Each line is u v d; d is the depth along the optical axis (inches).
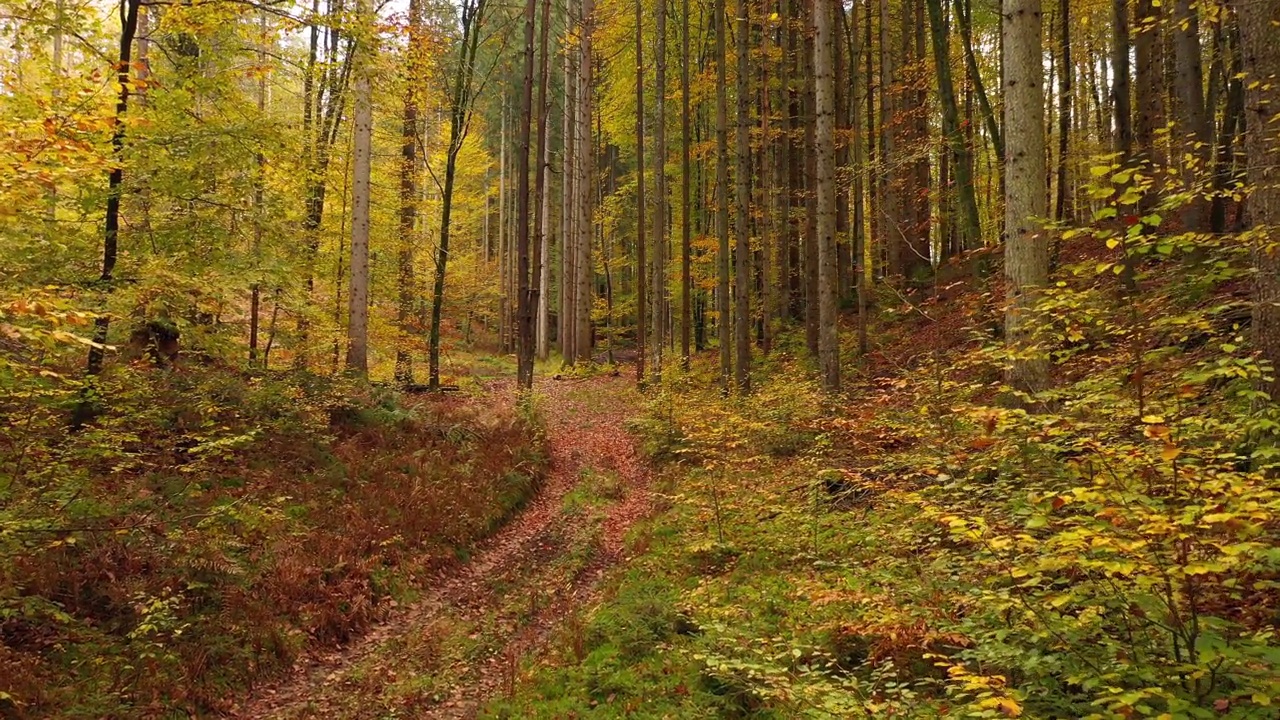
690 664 215.5
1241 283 313.1
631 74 936.3
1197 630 113.8
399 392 588.7
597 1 896.9
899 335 657.0
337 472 394.0
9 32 302.2
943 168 768.9
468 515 398.6
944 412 301.4
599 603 289.3
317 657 265.3
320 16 368.5
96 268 329.1
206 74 401.7
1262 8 193.9
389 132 755.4
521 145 668.1
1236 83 495.2
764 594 251.8
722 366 640.4
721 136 638.5
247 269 390.6
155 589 252.7
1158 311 193.2
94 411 325.7
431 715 227.6
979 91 596.1
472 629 291.4
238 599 265.3
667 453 540.7
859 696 165.2
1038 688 142.2
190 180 359.6
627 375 1013.2
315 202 621.9
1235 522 102.7
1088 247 594.6
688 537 339.6
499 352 1492.4
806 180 724.7
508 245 1594.5
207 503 316.5
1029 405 245.4
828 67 467.8
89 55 335.0
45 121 178.4
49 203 284.8
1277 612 134.4
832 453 370.0
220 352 384.8
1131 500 125.2
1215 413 205.8
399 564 332.2
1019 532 151.0
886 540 257.4
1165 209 171.2
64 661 216.2
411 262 784.9
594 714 203.0
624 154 1373.0
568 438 645.9
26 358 243.1
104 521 270.7
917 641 178.4
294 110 692.7
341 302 689.6
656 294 807.7
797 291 943.0
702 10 851.4
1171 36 657.0
